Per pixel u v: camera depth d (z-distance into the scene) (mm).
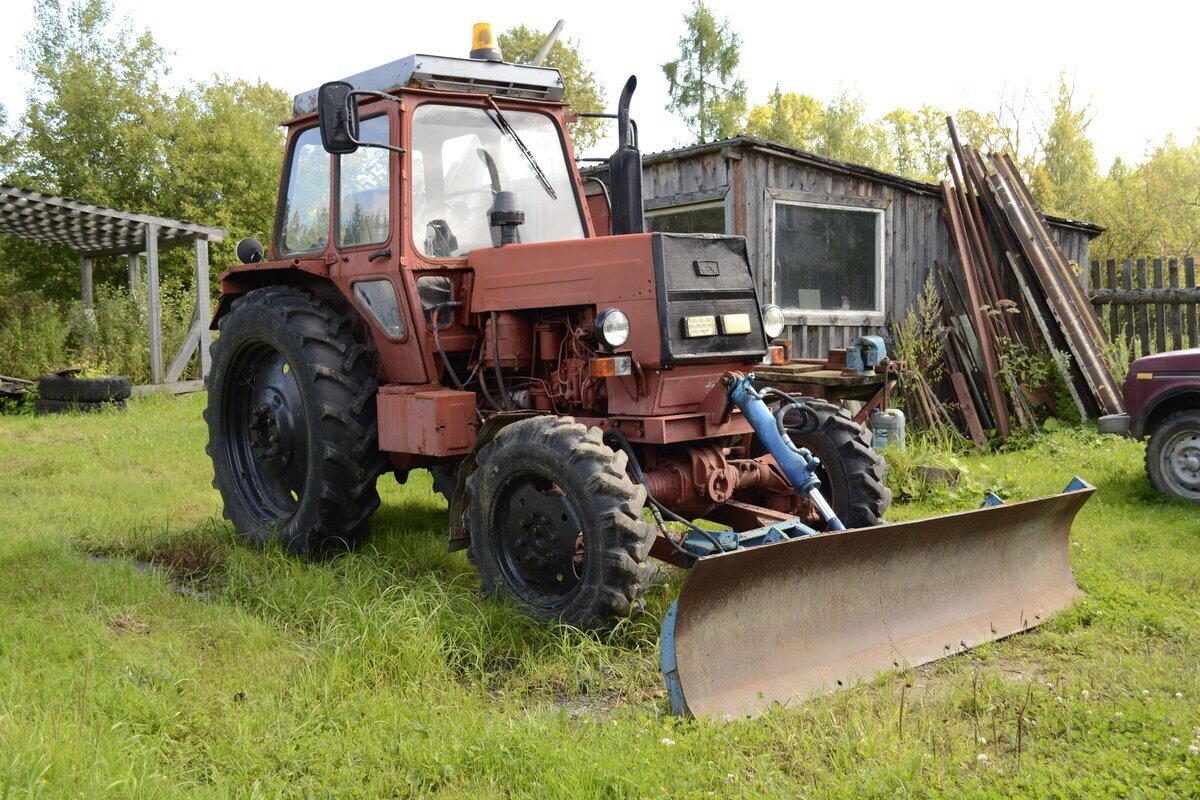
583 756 2750
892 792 2564
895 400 8844
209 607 4066
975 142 24703
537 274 4402
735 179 8367
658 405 4070
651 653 3674
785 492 4609
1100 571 4602
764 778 2646
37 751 2559
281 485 5367
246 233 22031
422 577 4445
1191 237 22734
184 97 22594
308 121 5375
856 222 9398
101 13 23234
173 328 14781
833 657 3477
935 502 6312
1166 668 3428
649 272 4043
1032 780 2596
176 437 8930
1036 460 7852
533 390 4562
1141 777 2598
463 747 2842
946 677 3512
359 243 4977
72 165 21719
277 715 3041
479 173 4926
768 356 4621
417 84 4691
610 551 3648
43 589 4270
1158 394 6410
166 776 2615
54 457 7918
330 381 4844
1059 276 9391
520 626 3865
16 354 14414
